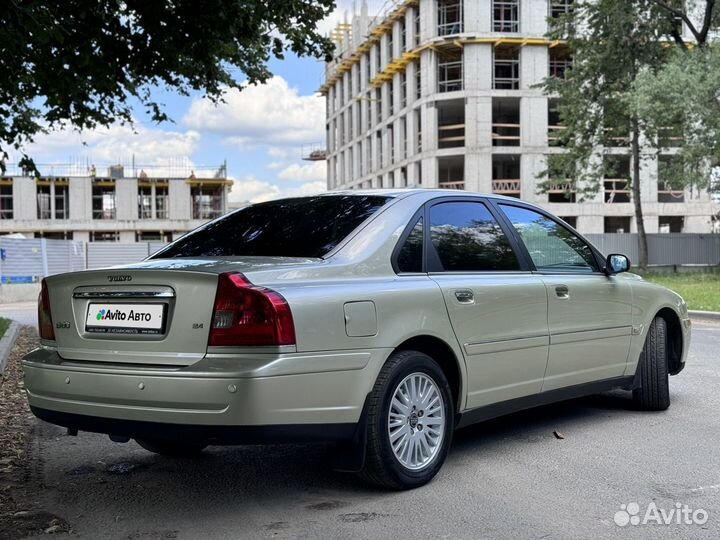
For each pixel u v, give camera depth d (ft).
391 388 12.92
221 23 24.17
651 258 120.67
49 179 200.23
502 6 155.53
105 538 11.48
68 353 13.04
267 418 11.19
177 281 11.93
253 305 11.38
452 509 12.43
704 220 160.97
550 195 160.76
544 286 16.44
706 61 78.23
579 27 123.34
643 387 19.66
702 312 48.96
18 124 35.63
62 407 12.72
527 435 17.51
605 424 18.53
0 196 199.00
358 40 207.31
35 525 12.07
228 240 14.83
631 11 98.84
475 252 15.51
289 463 15.69
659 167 90.38
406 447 13.38
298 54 30.32
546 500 12.82
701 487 13.46
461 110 168.35
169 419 11.46
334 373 12.01
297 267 12.36
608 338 18.21
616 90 103.04
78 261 104.27
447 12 161.48
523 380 15.88
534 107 155.74
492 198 16.72
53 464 15.92
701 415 19.48
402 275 13.76
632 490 13.32
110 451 17.08
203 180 207.00
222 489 13.91
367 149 201.36
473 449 16.28
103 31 24.88
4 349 30.83
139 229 204.64
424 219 14.78
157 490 13.93
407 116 171.32
